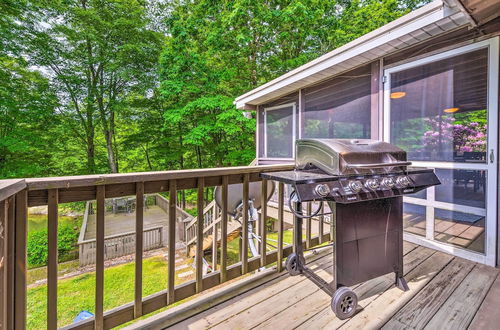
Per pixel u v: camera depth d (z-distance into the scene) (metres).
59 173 9.48
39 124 8.38
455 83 2.52
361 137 3.52
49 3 7.67
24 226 1.12
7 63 7.32
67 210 10.01
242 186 2.12
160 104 10.40
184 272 5.24
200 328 1.51
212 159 10.97
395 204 1.78
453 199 2.55
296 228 2.12
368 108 3.41
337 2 11.02
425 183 1.74
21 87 7.65
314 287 1.95
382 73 3.19
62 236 7.81
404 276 2.08
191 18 9.02
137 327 1.48
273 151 5.50
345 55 3.26
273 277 2.11
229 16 8.25
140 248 1.47
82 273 5.46
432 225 2.72
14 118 7.52
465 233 2.46
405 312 1.62
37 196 1.17
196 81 8.68
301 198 1.37
